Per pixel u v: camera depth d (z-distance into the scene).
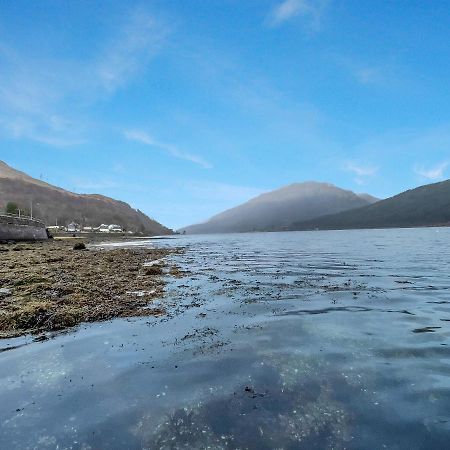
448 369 6.80
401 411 5.30
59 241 79.56
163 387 6.11
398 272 22.11
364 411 5.31
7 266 21.00
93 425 4.99
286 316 10.88
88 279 17.14
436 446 4.47
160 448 4.48
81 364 7.17
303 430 4.85
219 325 9.88
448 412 5.25
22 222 68.38
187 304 12.55
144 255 37.25
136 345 8.28
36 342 8.56
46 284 14.08
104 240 117.56
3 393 5.99
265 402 5.57
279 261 30.69
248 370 6.75
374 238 98.94
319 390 5.95
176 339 8.69
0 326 9.53
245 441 4.62
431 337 8.80
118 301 12.66
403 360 7.25
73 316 10.40
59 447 4.52
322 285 16.88
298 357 7.37
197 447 4.50
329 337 8.77
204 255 39.38
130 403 5.57
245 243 81.31
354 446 4.51
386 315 11.06
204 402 5.57
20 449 4.48
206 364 7.07
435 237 99.50
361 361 7.18
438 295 14.43
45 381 6.42
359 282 17.91
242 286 16.52
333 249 49.78
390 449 4.44
